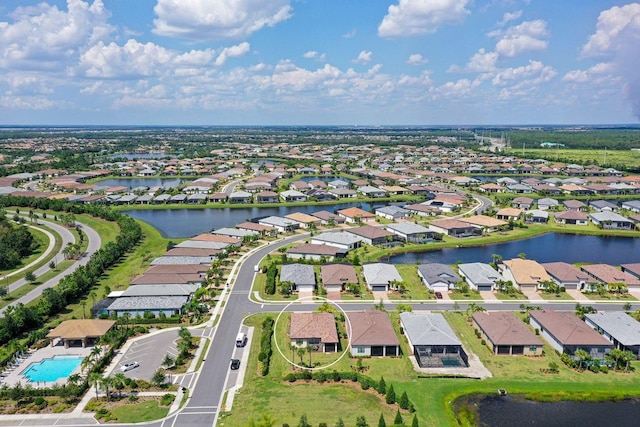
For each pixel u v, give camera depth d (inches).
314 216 7549.2
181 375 3056.1
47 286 4685.0
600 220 7450.8
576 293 4542.3
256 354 3341.5
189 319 3934.5
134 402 2755.9
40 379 3026.6
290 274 4744.1
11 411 2672.2
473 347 3494.1
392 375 3112.7
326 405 2746.1
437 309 4160.9
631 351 3376.0
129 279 4852.4
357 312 3868.1
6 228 6348.4
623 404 2859.3
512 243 6697.8
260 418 2593.5
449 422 2635.3
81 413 2659.9
